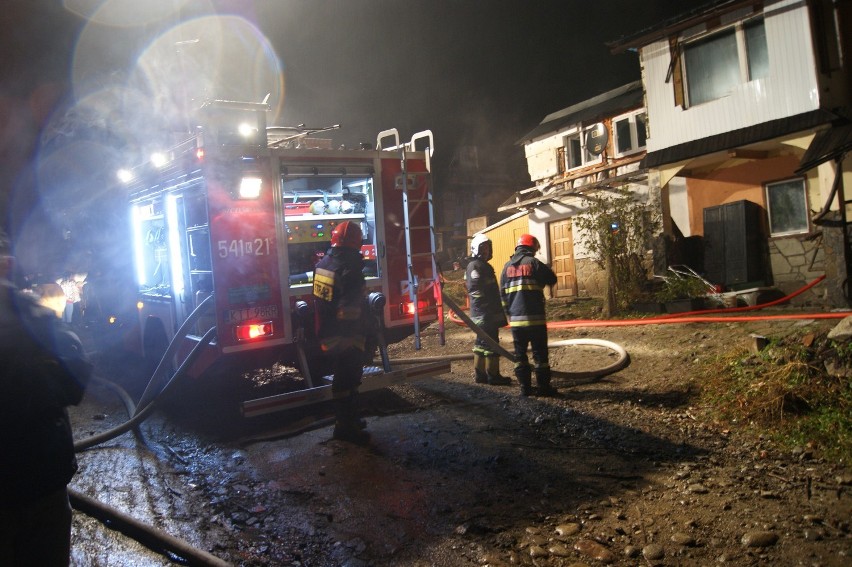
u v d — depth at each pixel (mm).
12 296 2096
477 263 6762
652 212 12406
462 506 3701
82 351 2223
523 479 4074
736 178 12016
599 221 12469
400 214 5988
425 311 6133
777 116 10422
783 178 11258
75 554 3291
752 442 4551
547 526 3424
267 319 5215
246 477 4320
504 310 6887
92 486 4285
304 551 3273
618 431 4930
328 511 3719
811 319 7984
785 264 11281
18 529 2053
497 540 3279
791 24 10172
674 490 3809
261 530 3533
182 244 5848
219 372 5418
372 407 5891
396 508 3715
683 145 11781
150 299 6777
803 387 5004
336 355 4824
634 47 12625
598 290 15477
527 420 5332
